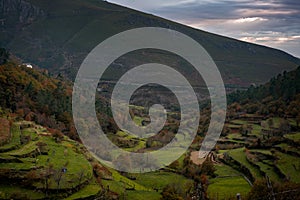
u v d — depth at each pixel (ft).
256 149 453.99
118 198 278.87
